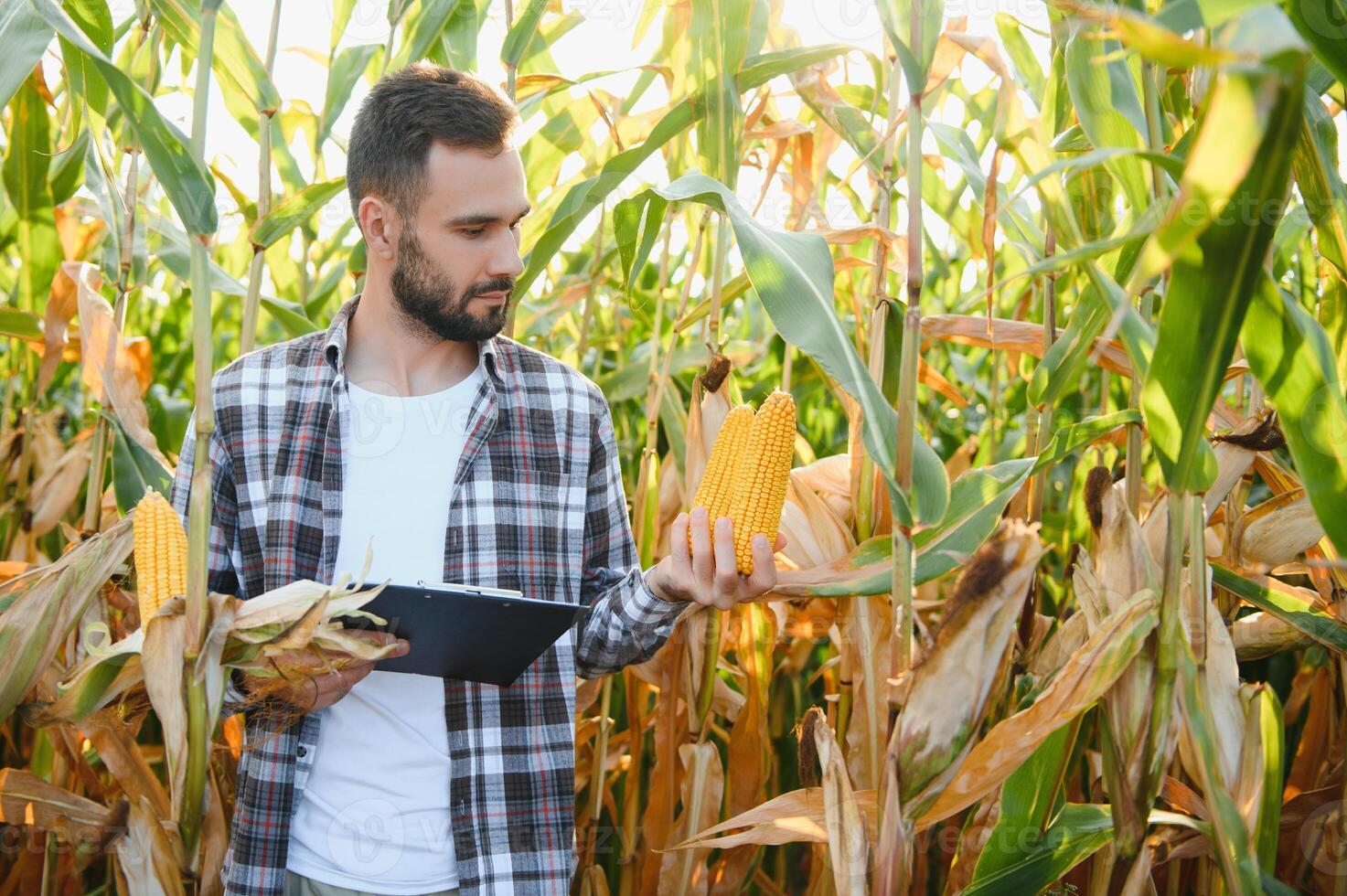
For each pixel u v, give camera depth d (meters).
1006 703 2.36
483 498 1.71
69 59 2.24
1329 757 2.40
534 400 1.81
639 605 1.68
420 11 2.46
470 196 1.58
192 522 1.46
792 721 3.44
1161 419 1.48
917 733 1.47
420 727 1.66
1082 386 3.44
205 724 1.47
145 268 2.86
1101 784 2.29
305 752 1.64
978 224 3.29
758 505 1.55
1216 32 1.29
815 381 3.29
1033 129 1.88
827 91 2.42
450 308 1.64
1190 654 1.59
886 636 2.03
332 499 1.69
